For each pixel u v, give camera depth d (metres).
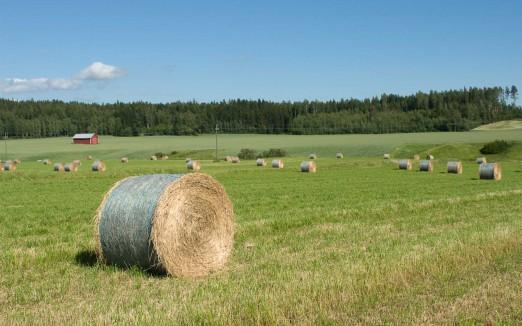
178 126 168.25
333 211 20.86
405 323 8.05
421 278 10.53
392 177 44.06
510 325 7.96
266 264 11.92
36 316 8.26
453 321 8.14
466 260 11.83
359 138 127.75
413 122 170.62
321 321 8.12
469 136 120.50
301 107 195.00
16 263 12.00
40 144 131.88
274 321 7.94
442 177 43.72
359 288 9.49
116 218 11.75
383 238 14.98
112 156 101.25
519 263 11.74
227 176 46.25
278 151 97.50
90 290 10.09
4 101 182.38
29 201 26.67
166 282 10.89
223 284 10.01
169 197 11.70
